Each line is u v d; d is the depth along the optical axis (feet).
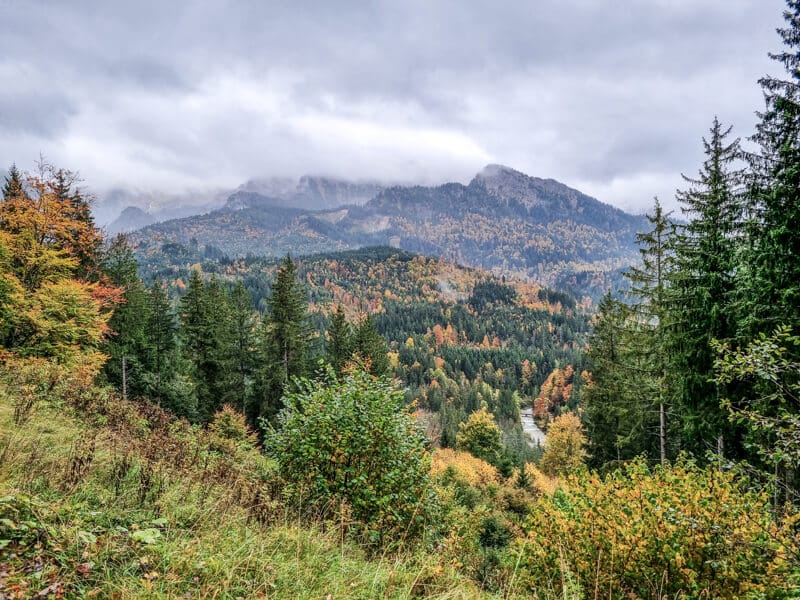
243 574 11.78
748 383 41.57
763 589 16.72
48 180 57.36
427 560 16.35
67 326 53.72
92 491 16.08
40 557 9.75
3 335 50.62
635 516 20.44
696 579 18.61
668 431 64.08
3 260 51.57
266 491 20.03
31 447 18.60
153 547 11.68
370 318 113.91
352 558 16.49
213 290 142.31
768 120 35.68
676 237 51.01
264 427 25.23
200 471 20.98
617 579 20.15
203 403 100.01
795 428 16.74
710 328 45.06
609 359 78.43
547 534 22.91
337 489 21.75
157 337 105.81
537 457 203.82
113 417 29.78
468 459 134.41
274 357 101.09
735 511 19.11
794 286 33.24
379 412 23.36
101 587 9.55
